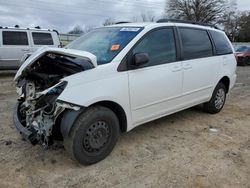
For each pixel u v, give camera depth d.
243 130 4.83
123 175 3.26
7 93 7.51
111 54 3.71
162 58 4.17
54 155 3.69
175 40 4.44
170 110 4.41
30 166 3.41
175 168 3.43
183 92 4.58
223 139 4.39
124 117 3.72
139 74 3.79
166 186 3.06
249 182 3.16
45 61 3.71
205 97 5.21
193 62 4.72
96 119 3.36
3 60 10.72
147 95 3.93
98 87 3.33
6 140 4.11
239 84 10.14
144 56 3.65
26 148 3.87
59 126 3.36
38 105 3.35
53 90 3.17
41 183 3.07
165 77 4.16
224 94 5.82
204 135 4.54
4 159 3.55
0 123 4.84
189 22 5.01
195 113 5.73
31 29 11.36
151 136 4.42
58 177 3.19
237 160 3.68
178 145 4.11
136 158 3.67
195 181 3.15
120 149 3.92
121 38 3.96
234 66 5.95
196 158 3.71
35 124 3.33
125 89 3.62
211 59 5.18
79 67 3.34
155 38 4.11
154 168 3.42
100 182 3.12
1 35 10.69
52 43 11.82
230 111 6.04
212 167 3.47
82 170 3.35
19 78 3.87
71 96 3.11
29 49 11.21
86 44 4.27
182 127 4.88
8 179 3.13
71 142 3.23
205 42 5.15
